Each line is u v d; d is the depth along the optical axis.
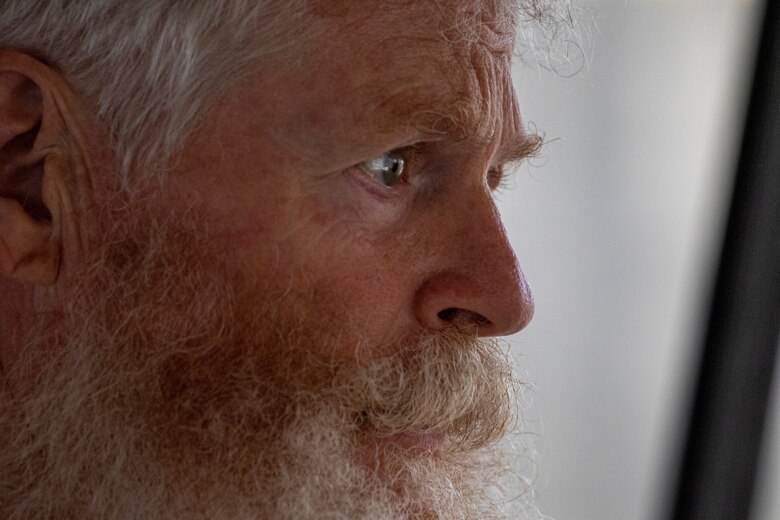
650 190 4.06
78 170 1.43
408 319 1.47
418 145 1.44
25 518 1.52
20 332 1.51
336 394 1.44
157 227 1.41
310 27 1.35
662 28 3.93
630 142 4.05
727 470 3.68
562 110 3.99
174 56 1.37
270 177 1.38
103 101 1.42
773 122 3.51
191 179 1.39
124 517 1.47
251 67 1.36
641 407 4.07
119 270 1.44
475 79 1.43
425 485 1.56
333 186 1.40
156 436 1.44
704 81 3.94
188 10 1.36
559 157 4.05
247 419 1.42
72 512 1.50
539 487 4.08
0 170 1.43
